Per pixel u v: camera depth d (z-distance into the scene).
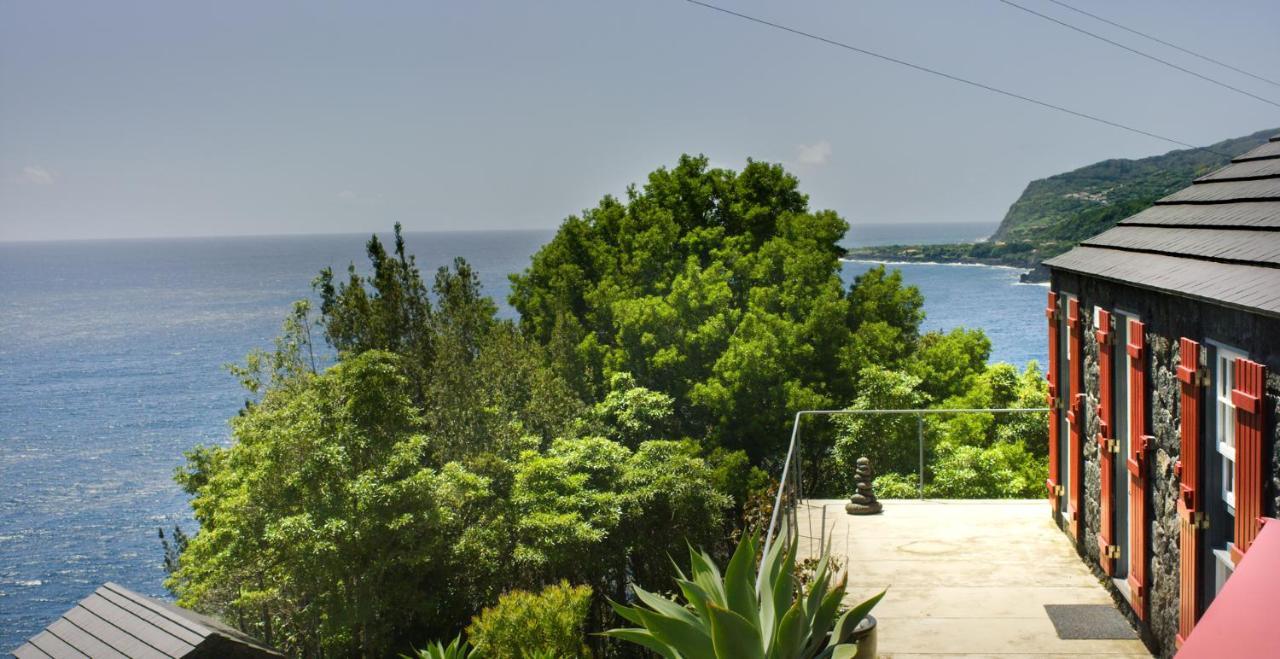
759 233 45.81
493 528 28.59
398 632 29.41
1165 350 6.58
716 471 34.03
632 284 44.12
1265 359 4.94
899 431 24.95
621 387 38.88
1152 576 6.91
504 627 17.72
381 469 27.22
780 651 4.61
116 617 17.83
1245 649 2.07
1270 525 2.49
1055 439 9.83
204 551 28.28
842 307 37.59
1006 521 10.07
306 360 37.62
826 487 35.97
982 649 7.02
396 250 40.81
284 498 26.58
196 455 35.53
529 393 38.91
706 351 39.72
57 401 128.88
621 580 32.44
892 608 7.84
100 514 77.69
